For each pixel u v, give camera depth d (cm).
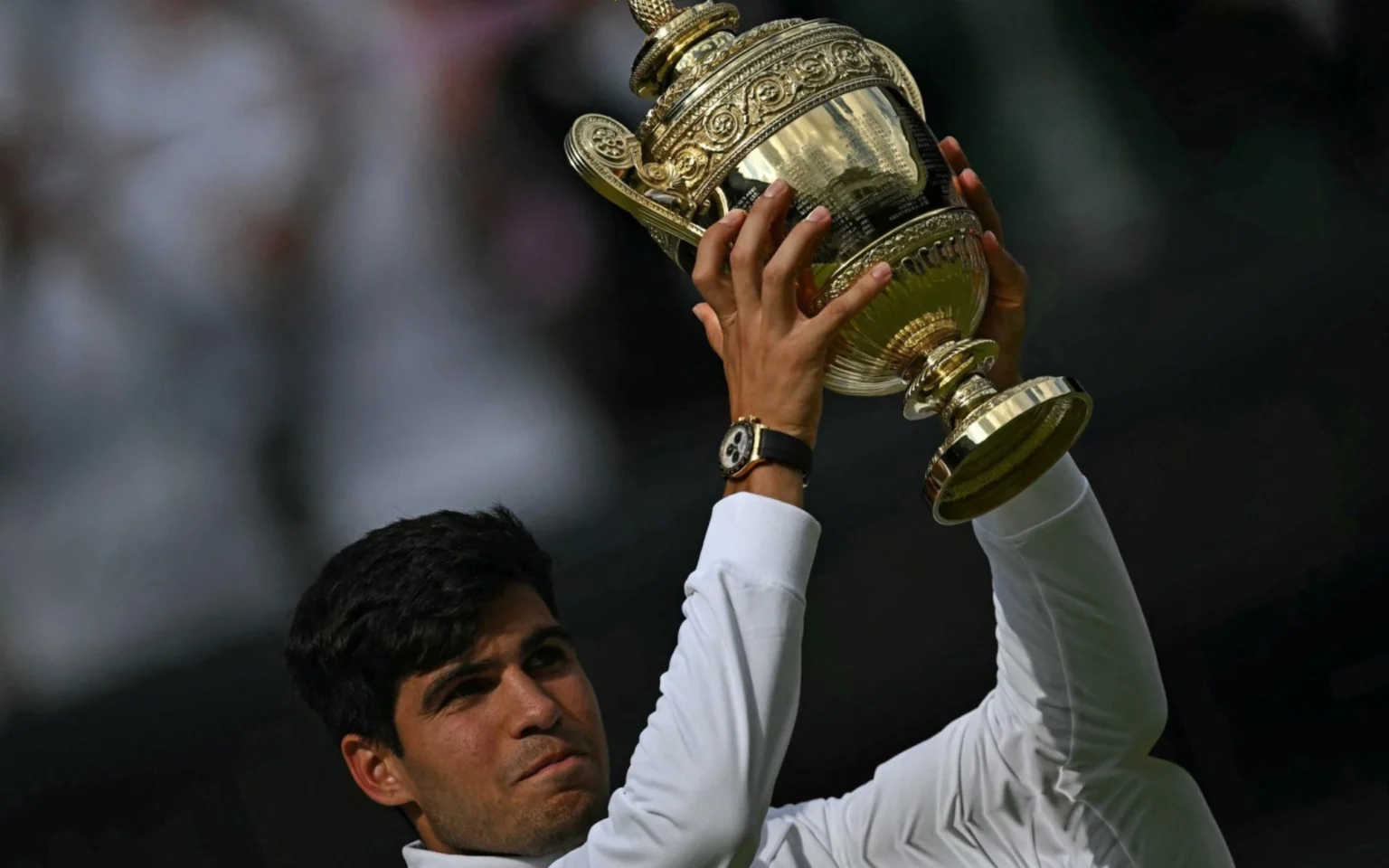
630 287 1967
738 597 704
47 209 1961
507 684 858
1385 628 1720
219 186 1977
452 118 1969
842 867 880
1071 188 1962
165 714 1844
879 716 1758
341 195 1977
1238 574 1756
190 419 1961
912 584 1778
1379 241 1823
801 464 719
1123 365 1839
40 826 1820
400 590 859
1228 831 1700
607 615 1848
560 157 1973
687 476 1903
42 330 1958
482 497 1927
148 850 1809
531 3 1950
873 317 729
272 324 1970
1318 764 1708
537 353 1970
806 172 715
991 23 1980
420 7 1959
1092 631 812
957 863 869
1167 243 1912
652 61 754
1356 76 1894
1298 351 1800
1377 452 1761
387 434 1962
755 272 714
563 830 845
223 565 1917
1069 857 853
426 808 870
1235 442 1792
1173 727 1748
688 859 678
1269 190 1900
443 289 1981
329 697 897
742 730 682
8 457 1933
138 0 1961
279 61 1970
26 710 1853
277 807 1802
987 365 758
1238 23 1933
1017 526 803
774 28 738
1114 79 1972
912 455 1806
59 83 1962
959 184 796
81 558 1916
